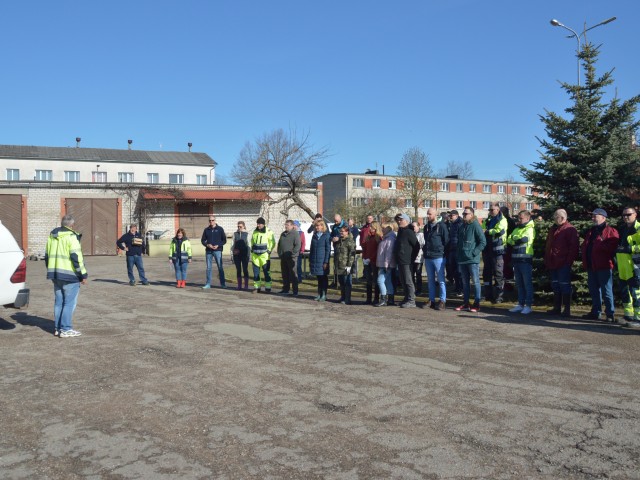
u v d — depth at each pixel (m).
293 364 6.70
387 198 53.25
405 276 11.04
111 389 5.86
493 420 4.78
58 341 8.26
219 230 15.53
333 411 5.07
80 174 55.69
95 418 5.01
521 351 7.11
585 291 10.63
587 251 9.21
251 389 5.75
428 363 6.62
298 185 29.00
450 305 11.34
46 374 6.47
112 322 9.83
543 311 10.20
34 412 5.19
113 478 3.84
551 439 4.37
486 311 10.40
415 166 51.62
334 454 4.16
